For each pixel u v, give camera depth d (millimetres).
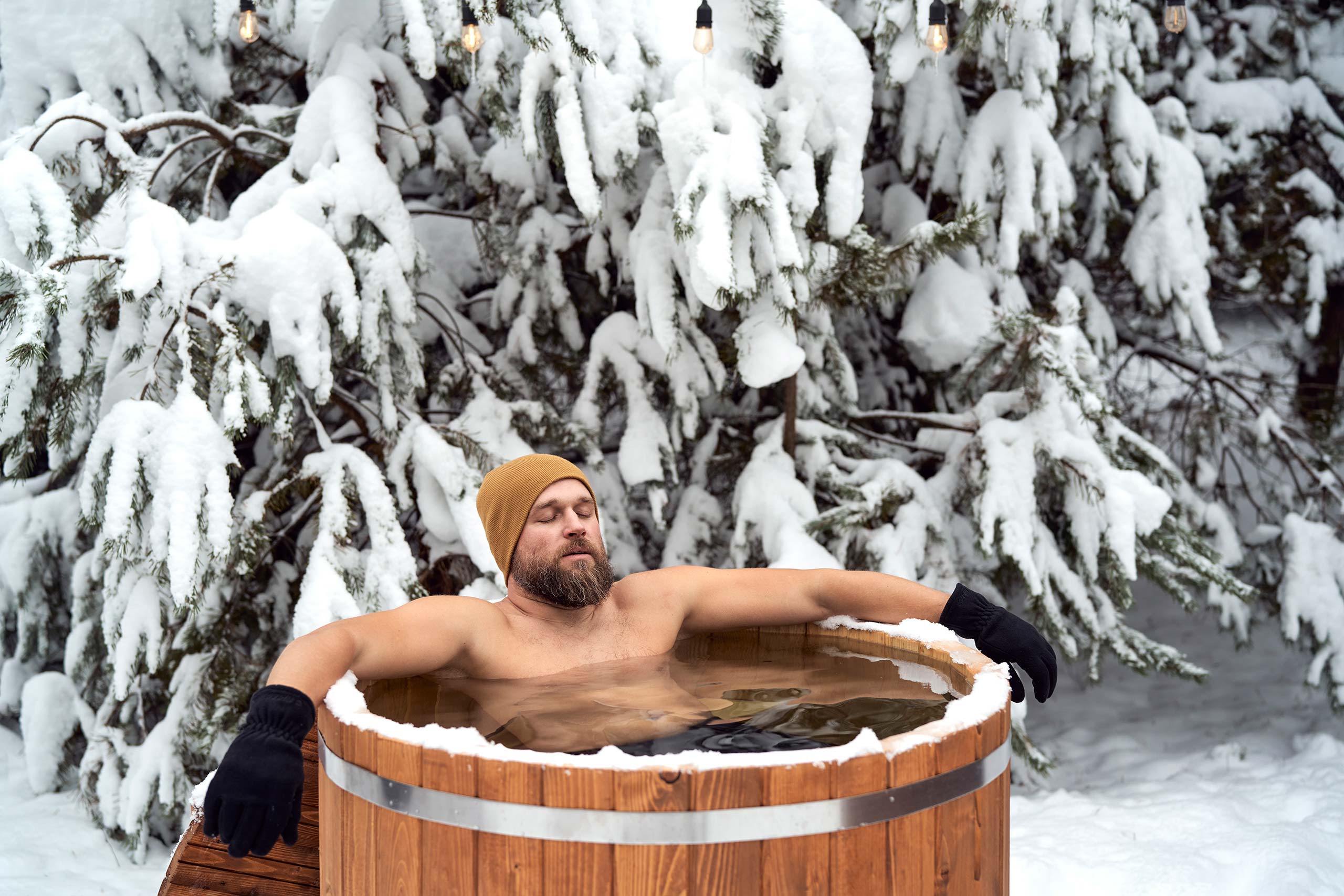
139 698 3941
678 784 1403
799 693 2068
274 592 4078
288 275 3309
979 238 3854
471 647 2148
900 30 3721
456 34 3418
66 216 3217
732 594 2447
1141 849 3418
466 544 3559
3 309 3053
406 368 3807
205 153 4305
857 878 1489
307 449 4391
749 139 3369
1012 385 4207
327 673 1818
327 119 3727
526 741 1794
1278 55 5371
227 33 4070
